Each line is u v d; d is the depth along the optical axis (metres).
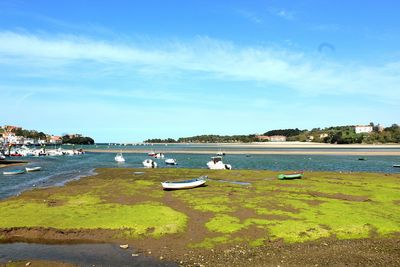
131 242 29.91
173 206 42.12
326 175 72.06
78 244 29.83
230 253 26.89
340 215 36.53
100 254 27.47
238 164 112.19
